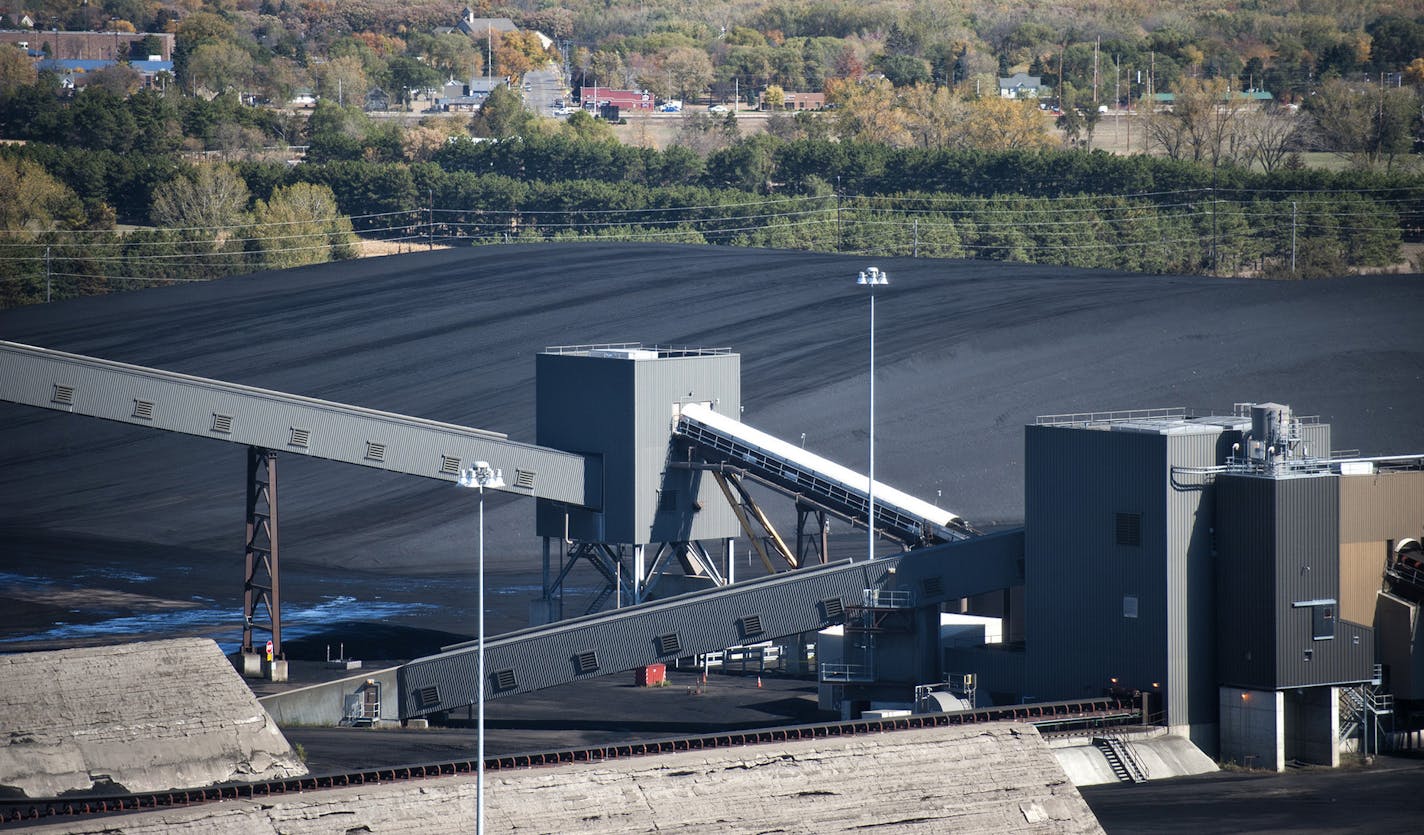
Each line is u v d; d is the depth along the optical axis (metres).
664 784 108.44
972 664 147.50
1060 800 114.19
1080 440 139.88
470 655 148.62
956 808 111.75
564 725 146.25
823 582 149.25
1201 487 136.25
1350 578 138.88
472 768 114.12
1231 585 136.12
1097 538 139.12
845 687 149.75
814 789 110.62
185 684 128.62
